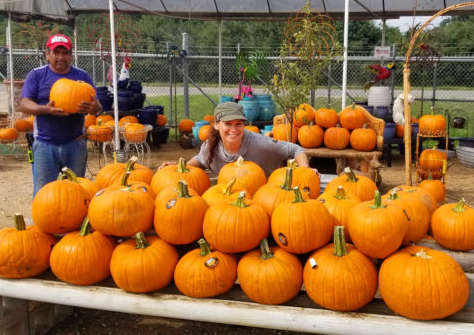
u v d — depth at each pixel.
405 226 1.98
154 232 2.46
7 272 2.31
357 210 2.06
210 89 22.95
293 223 2.04
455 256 2.23
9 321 2.58
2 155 8.61
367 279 1.97
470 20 22.16
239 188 2.69
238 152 3.31
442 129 6.41
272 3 11.57
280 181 2.73
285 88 5.39
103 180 2.87
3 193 6.14
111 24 6.72
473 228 2.17
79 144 4.22
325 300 2.00
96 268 2.25
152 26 24.59
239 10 11.69
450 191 6.25
